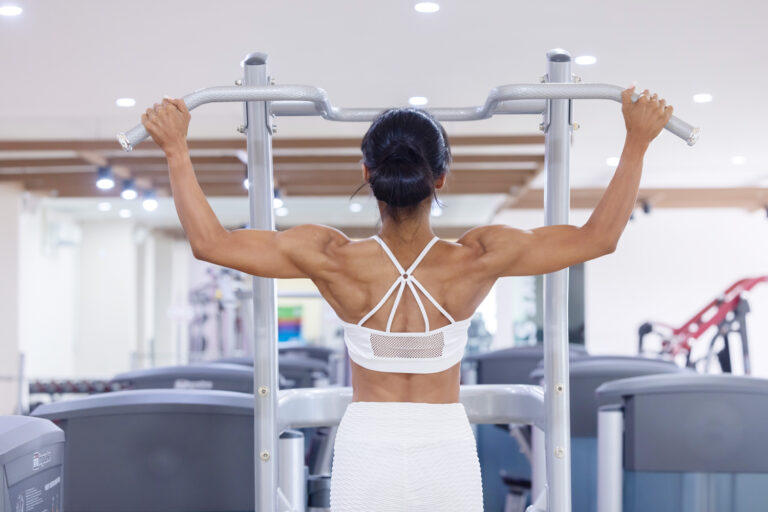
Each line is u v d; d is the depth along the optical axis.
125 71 6.14
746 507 2.91
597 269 13.08
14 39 5.39
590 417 3.80
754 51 5.76
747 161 10.02
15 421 1.94
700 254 13.04
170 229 15.57
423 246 1.64
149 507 2.62
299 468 2.19
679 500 2.92
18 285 10.45
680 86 6.70
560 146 2.03
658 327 12.98
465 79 6.45
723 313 9.34
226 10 4.90
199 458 2.62
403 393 1.62
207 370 4.25
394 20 5.10
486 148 9.06
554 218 2.04
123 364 13.91
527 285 11.27
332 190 11.17
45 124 7.82
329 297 1.65
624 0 4.77
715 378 2.91
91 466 2.62
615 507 2.89
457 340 1.65
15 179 10.30
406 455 1.58
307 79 6.43
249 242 1.61
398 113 1.63
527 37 5.43
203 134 8.39
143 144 8.62
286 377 5.00
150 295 15.02
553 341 2.04
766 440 2.91
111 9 4.87
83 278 14.06
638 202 12.23
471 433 1.65
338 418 2.22
